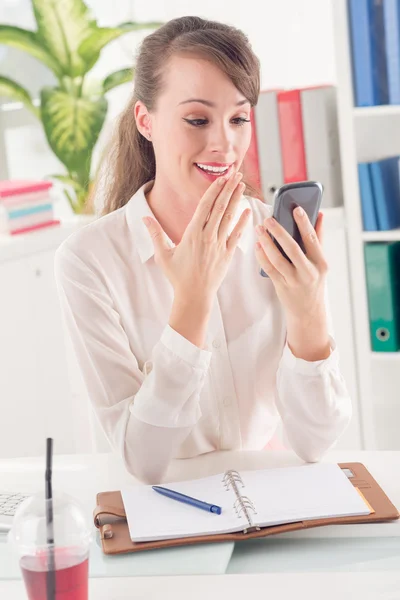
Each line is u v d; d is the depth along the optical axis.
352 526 1.23
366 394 2.86
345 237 2.83
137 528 1.20
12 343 2.76
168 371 1.42
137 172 1.77
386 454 1.51
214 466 1.50
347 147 2.74
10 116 3.38
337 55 2.68
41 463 1.56
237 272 1.66
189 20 1.53
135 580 1.09
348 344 2.90
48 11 3.08
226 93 1.47
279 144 2.79
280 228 1.39
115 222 1.65
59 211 3.53
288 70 3.15
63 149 3.17
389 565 1.11
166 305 1.63
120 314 1.62
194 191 1.54
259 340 1.67
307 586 1.05
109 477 1.48
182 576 1.09
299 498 1.27
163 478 1.47
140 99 1.59
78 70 3.16
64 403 2.96
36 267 2.83
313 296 1.45
